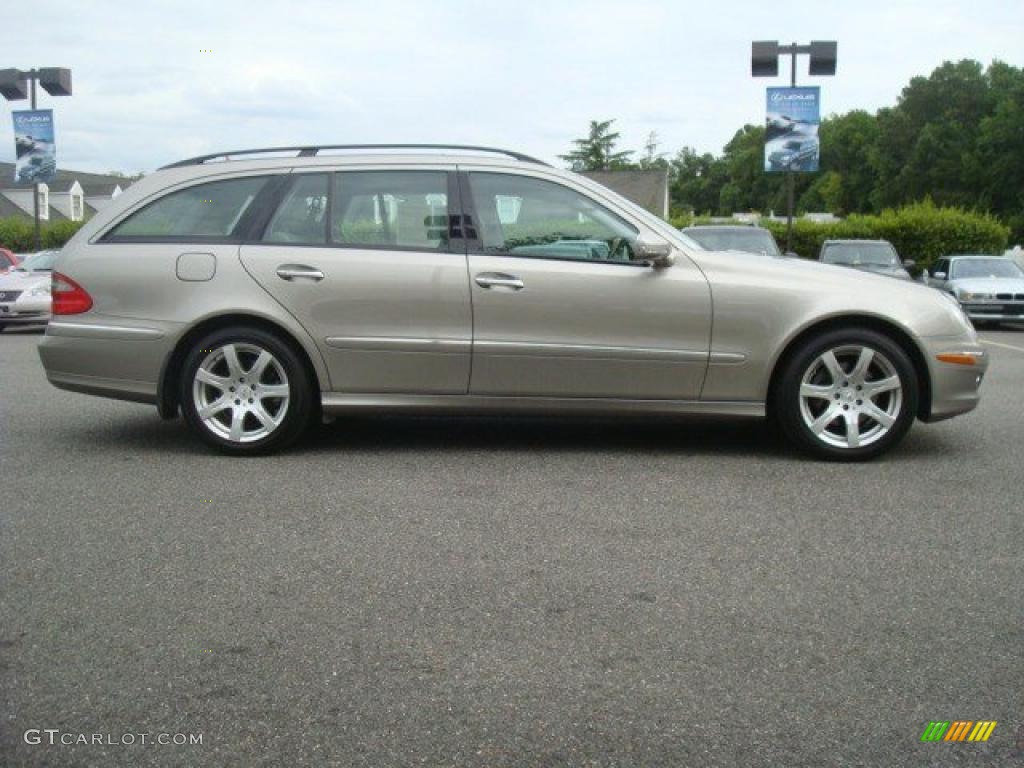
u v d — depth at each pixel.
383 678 3.00
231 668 3.06
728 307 5.60
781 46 20.73
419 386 5.74
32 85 24.20
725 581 3.78
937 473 5.45
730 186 135.00
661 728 2.72
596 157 84.94
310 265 5.71
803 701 2.87
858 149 109.69
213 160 6.06
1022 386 9.01
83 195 58.50
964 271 19.42
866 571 3.90
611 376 5.67
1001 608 3.53
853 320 5.67
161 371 5.80
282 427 5.78
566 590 3.69
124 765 2.55
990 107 86.50
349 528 4.42
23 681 2.98
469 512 4.67
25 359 11.29
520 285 5.62
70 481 5.25
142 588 3.70
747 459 5.77
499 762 2.56
